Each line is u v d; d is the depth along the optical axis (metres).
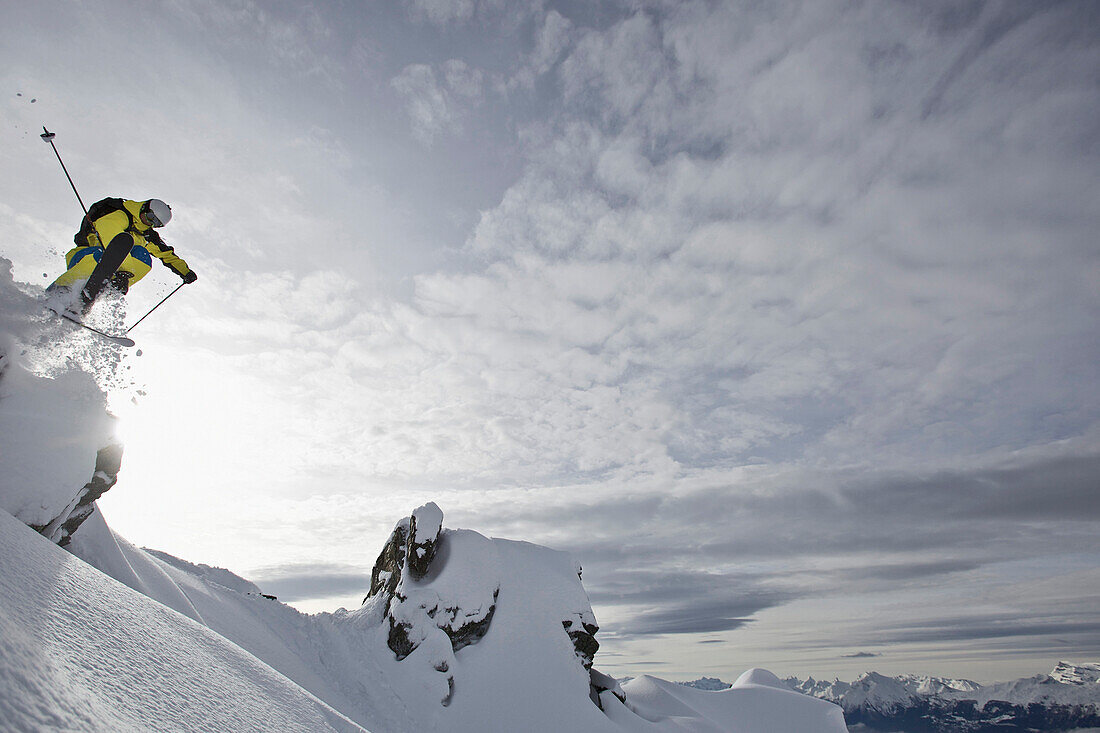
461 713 16.56
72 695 1.84
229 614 12.78
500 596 20.67
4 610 2.02
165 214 7.10
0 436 5.10
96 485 6.56
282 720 3.31
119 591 3.30
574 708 18.22
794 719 29.78
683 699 29.41
